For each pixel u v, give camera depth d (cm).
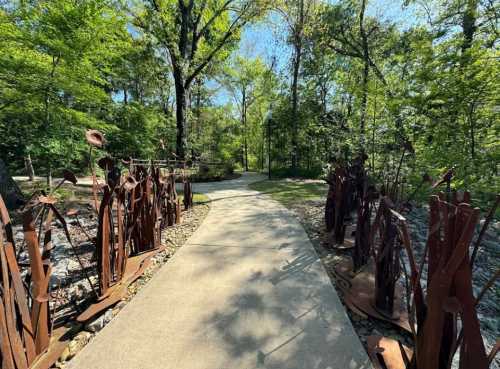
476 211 91
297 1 1082
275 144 1508
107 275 194
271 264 251
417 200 418
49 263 147
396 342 147
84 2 463
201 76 1462
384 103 510
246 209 493
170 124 1203
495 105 390
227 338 152
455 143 423
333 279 223
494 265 268
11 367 115
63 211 444
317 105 1388
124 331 159
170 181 381
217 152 1842
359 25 1022
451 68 413
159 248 283
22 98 473
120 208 211
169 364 134
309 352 142
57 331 159
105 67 674
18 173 949
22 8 435
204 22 1222
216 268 242
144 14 1024
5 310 114
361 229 237
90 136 191
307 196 648
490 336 163
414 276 121
